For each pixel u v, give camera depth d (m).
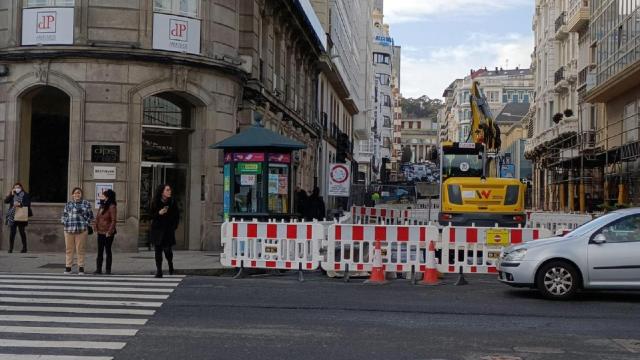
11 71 21.72
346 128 72.88
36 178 22.05
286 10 32.00
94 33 21.42
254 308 11.36
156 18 21.92
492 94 139.25
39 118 22.22
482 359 8.00
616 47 32.97
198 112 23.08
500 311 11.45
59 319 10.19
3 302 11.67
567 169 42.84
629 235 12.75
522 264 12.85
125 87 21.58
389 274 17.02
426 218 32.94
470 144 30.08
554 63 54.69
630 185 31.45
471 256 15.73
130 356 7.94
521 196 21.58
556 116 47.19
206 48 22.80
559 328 9.98
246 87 25.69
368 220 31.89
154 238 15.94
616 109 36.53
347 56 65.31
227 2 23.61
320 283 15.27
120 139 21.50
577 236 12.90
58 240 21.39
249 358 7.91
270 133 19.92
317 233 15.98
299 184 38.22
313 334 9.30
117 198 21.36
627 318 10.89
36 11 21.62
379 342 8.85
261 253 16.50
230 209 19.69
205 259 19.88
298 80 39.19
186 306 11.47
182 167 23.25
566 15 49.38
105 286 13.89
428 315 10.95
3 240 21.59
